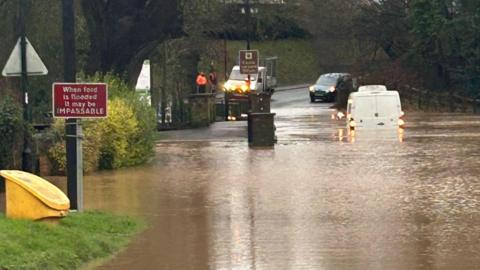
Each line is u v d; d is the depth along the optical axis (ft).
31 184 64.28
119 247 63.98
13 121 92.73
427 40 345.10
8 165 92.79
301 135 181.88
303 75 470.39
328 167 116.88
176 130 200.44
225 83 301.43
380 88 213.87
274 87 407.85
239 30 362.33
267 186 97.71
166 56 244.42
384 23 366.22
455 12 340.80
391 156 132.05
